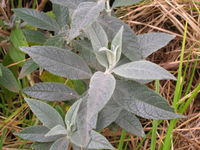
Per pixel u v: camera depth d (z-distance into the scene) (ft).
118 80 1.18
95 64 1.31
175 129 1.61
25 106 1.59
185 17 1.89
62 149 1.20
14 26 1.68
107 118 1.23
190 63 1.82
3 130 1.53
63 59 1.21
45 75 1.61
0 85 1.61
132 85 1.16
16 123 1.55
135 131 1.27
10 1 1.90
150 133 1.61
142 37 1.30
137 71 1.07
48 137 1.24
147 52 1.28
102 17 1.26
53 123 1.22
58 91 1.31
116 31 1.25
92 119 1.10
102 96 1.01
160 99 1.13
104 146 1.13
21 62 1.59
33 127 1.24
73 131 1.21
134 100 1.15
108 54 1.14
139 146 1.57
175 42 1.89
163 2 1.92
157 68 1.05
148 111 1.13
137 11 1.95
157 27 1.87
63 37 1.42
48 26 1.53
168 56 1.88
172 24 1.95
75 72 1.22
